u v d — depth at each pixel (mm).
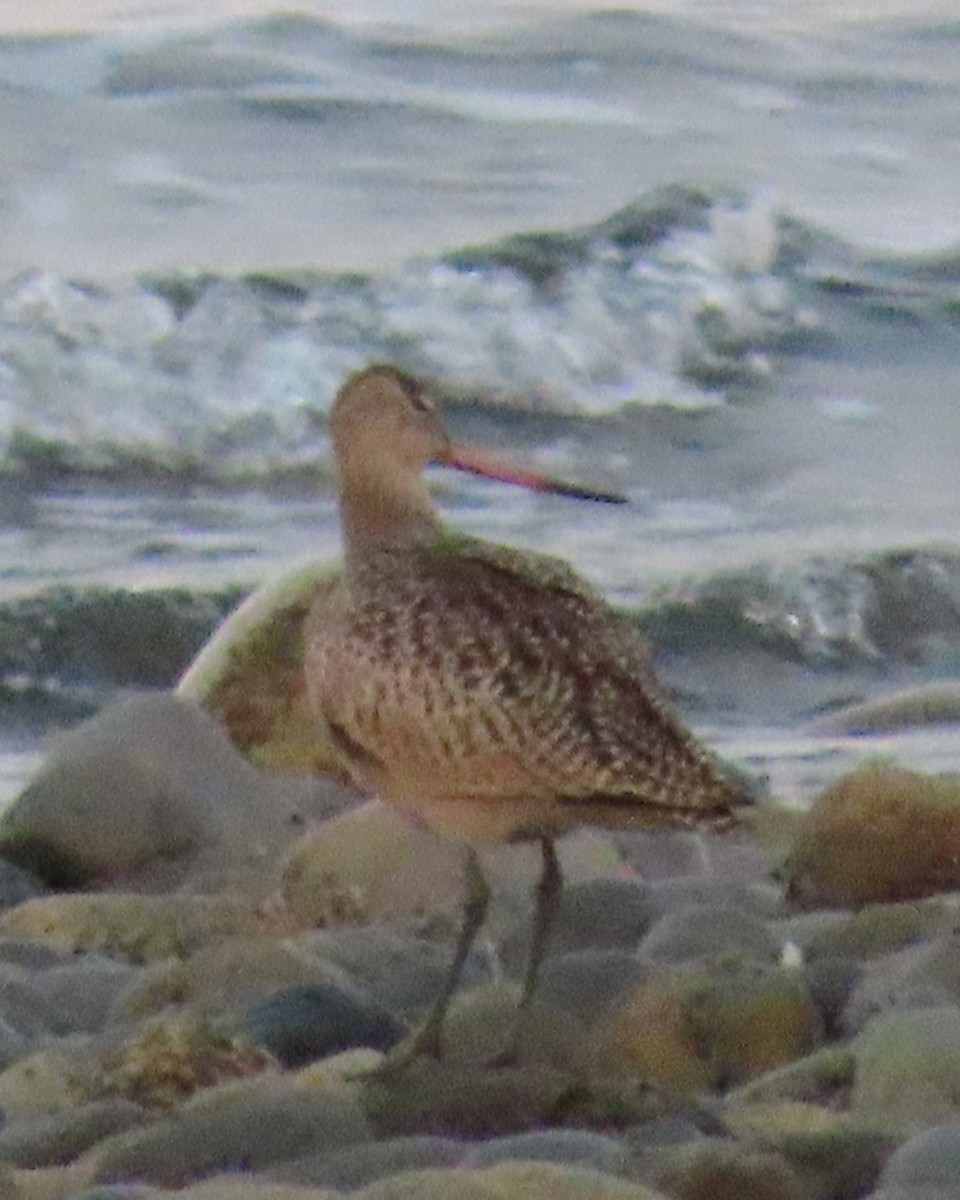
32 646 16500
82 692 16297
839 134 29812
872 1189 7336
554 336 23547
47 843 12250
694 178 28375
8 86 29094
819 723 15180
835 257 25906
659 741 8602
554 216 27047
